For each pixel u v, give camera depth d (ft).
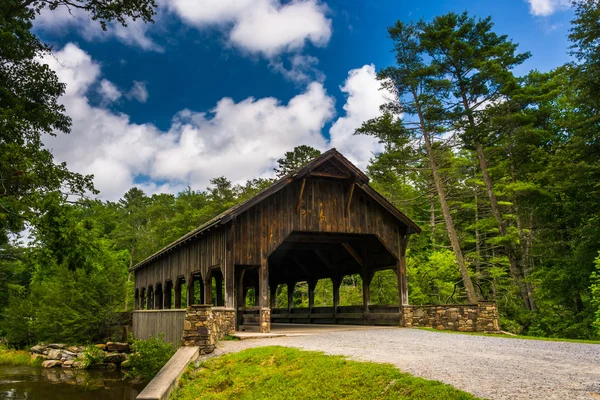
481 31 82.02
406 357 28.25
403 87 81.25
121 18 58.13
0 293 115.14
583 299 78.48
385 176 88.28
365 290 63.10
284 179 50.21
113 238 177.68
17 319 100.48
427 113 80.07
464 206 101.81
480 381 20.58
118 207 219.20
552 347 33.47
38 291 104.73
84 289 90.33
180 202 194.49
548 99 81.56
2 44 53.93
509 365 24.95
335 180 55.62
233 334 44.80
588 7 66.74
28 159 48.26
